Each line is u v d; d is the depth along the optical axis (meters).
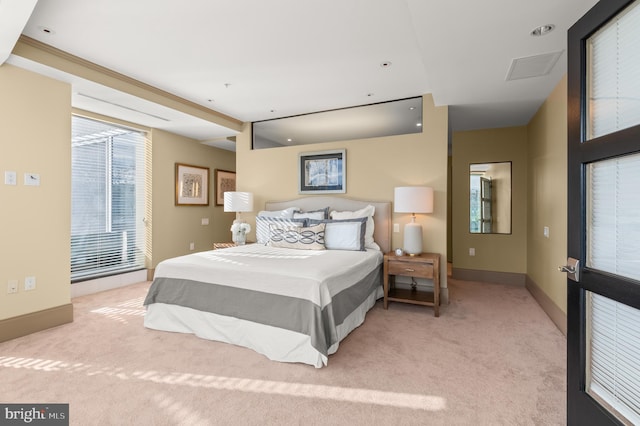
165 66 3.01
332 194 4.35
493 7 1.89
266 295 2.41
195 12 2.16
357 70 3.09
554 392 1.90
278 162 4.71
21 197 2.73
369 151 4.11
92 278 4.07
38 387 1.92
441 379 2.04
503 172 4.70
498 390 1.92
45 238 2.89
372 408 1.74
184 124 4.52
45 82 2.87
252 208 4.65
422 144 3.81
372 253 3.50
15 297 2.70
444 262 3.70
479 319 3.17
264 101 4.00
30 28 2.37
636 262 1.28
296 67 3.02
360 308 3.03
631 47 1.29
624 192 1.34
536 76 2.91
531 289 4.15
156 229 4.84
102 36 2.48
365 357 2.34
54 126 2.94
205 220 5.74
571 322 1.55
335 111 4.36
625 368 1.32
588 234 1.49
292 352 2.25
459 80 3.00
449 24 2.07
